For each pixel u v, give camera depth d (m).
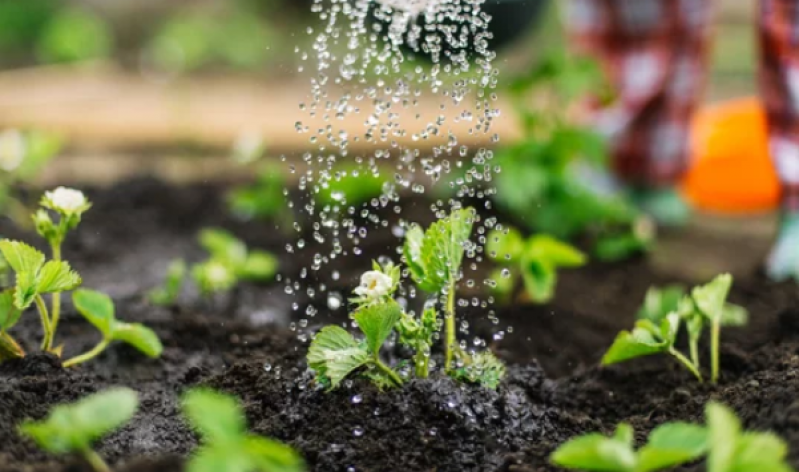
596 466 1.22
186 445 1.35
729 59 3.50
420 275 1.35
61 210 1.41
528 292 1.65
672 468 1.28
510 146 1.88
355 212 1.85
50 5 4.46
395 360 1.42
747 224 2.03
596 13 1.90
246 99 3.34
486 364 1.39
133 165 2.36
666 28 1.87
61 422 1.22
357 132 2.59
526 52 3.37
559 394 1.45
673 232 1.97
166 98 3.30
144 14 4.45
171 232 1.91
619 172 1.99
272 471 1.22
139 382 1.46
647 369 1.48
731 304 1.64
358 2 1.49
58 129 2.73
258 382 1.39
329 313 1.64
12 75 3.76
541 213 1.85
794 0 1.61
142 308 1.61
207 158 2.46
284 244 1.84
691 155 1.99
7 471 1.25
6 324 1.38
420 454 1.32
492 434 1.35
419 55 1.59
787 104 1.64
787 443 1.25
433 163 2.17
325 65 1.47
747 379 1.40
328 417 1.34
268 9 4.39
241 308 1.66
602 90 1.93
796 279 1.67
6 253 1.34
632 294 1.71
